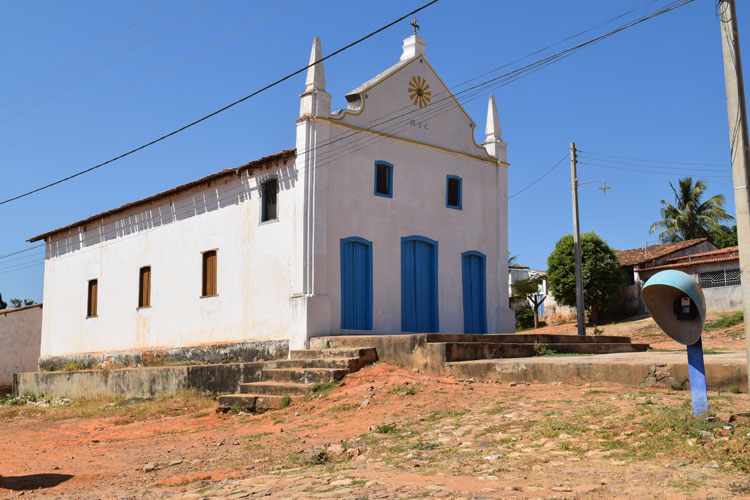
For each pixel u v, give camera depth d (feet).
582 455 24.06
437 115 70.08
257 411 45.47
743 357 41.63
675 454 22.67
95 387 72.79
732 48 27.25
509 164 76.54
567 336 58.95
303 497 21.58
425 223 67.26
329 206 59.21
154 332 75.10
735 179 26.73
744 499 17.89
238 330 64.28
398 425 33.09
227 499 22.52
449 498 20.08
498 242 74.18
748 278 26.35
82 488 28.22
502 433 28.43
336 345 53.42
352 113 61.72
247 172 64.95
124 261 81.61
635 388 35.76
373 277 61.93
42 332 95.86
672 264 120.67
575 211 85.20
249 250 64.08
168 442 38.86
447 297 68.28
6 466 34.14
